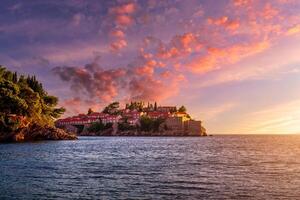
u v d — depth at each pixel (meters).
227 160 60.53
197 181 34.25
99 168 45.91
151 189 29.58
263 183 33.12
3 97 110.50
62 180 34.09
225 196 26.91
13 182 32.31
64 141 135.88
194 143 146.75
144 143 142.88
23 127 117.62
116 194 27.30
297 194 27.88
